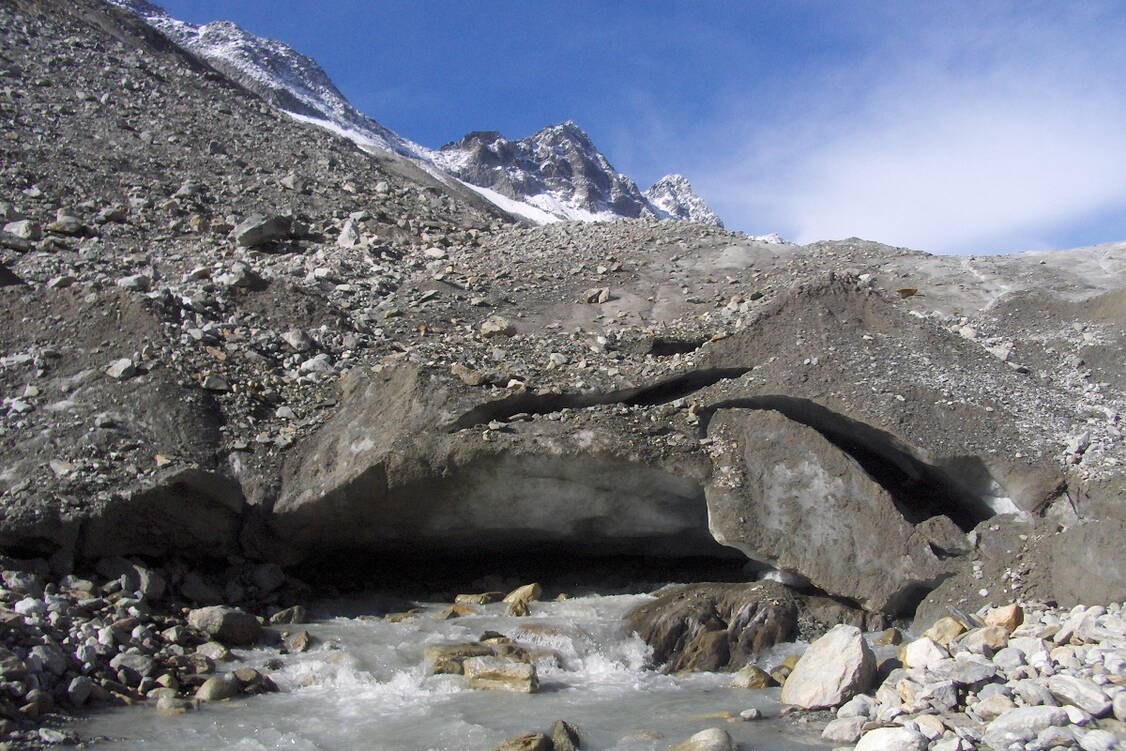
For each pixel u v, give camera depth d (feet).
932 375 34.91
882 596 29.12
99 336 35.94
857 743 21.18
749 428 32.50
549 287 49.62
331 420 34.47
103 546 29.14
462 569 34.78
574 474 31.63
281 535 31.81
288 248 55.93
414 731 21.98
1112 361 41.47
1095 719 21.17
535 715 23.29
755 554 30.37
